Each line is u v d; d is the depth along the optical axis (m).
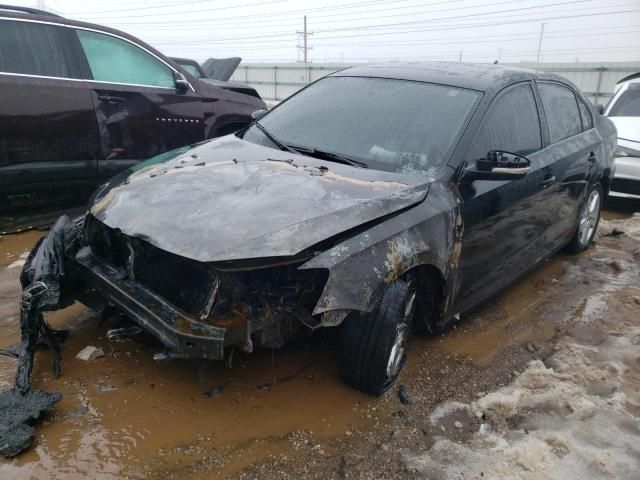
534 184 4.12
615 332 4.16
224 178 3.09
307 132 3.86
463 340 3.87
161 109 5.99
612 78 27.58
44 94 5.03
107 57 5.59
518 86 4.21
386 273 2.74
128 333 3.03
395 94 3.92
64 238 3.22
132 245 2.87
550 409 3.13
